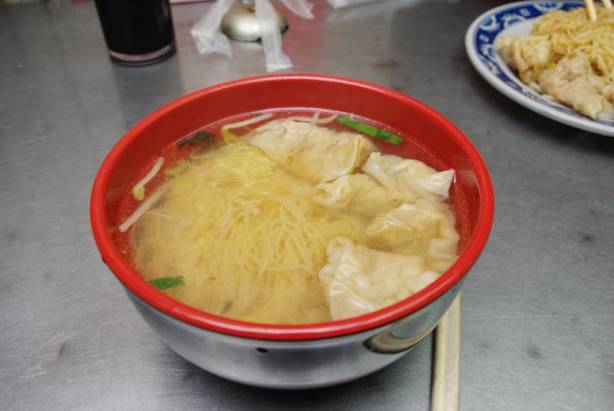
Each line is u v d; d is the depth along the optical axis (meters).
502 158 0.38
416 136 0.29
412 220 0.26
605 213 0.34
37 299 0.28
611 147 0.39
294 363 0.18
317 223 0.27
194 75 0.46
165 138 0.28
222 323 0.17
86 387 0.25
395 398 0.24
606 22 0.48
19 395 0.24
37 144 0.39
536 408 0.24
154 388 0.24
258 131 0.31
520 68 0.45
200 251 0.25
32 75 0.46
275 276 0.25
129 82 0.46
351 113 0.31
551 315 0.28
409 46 0.51
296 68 0.47
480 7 0.57
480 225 0.20
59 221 0.33
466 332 0.27
